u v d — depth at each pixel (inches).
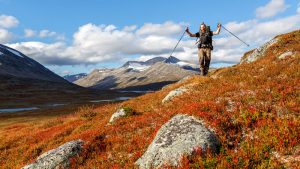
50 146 883.4
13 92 7258.9
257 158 482.6
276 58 1018.7
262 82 805.2
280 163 464.4
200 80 987.3
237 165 473.4
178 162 502.9
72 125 1074.1
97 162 644.7
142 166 539.8
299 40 1163.9
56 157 671.1
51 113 2657.5
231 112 644.7
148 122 786.8
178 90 974.4
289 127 540.1
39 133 1115.9
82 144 721.0
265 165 462.3
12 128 1541.6
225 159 487.2
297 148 494.6
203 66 1008.2
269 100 676.1
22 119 2326.5
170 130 573.0
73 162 657.6
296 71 821.2
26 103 5093.5
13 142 1087.6
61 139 921.5
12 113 3026.6
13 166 816.9
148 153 554.9
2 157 929.5
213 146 526.3
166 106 890.7
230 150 514.0
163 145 542.9
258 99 689.6
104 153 679.1
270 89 738.8
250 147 515.8
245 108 649.6
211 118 605.9
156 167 517.0
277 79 796.0
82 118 1175.6
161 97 1066.7
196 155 506.9
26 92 7396.7
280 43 1192.8
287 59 955.3
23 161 845.8
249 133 569.6
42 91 7731.3
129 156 630.5
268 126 564.4
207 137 533.6
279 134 530.0
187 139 531.5
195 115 618.2
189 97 863.7
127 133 764.6
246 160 470.9
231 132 568.1
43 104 4857.3
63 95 7121.1
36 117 2388.0
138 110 992.9
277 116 604.7
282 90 714.8
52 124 1304.1
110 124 881.5
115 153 663.8
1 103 5108.3
